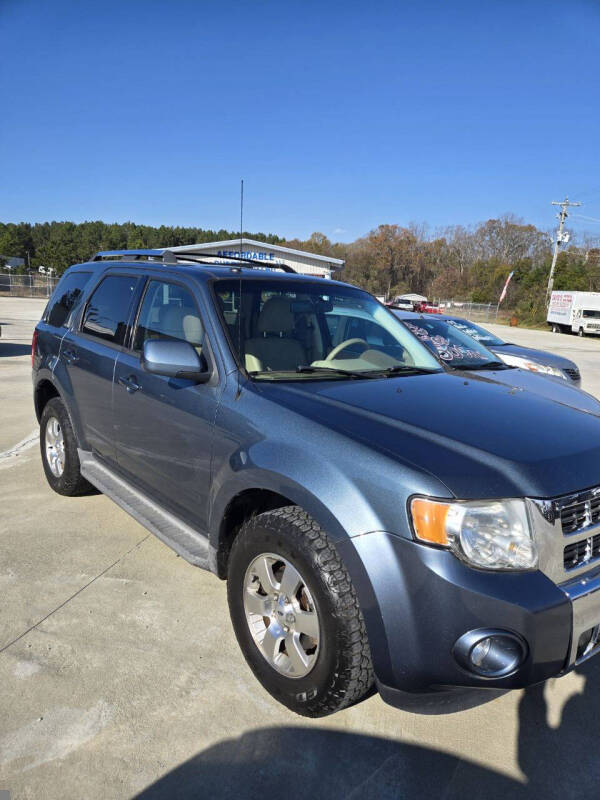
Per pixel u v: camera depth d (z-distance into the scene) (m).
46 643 2.78
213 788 2.05
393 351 3.48
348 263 113.81
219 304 3.04
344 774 2.13
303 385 2.77
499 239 102.69
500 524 1.98
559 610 1.96
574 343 30.73
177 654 2.75
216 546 2.74
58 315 4.62
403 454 2.13
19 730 2.26
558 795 2.09
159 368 2.77
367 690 2.19
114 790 2.02
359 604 2.04
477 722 2.42
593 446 2.36
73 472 4.32
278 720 2.38
